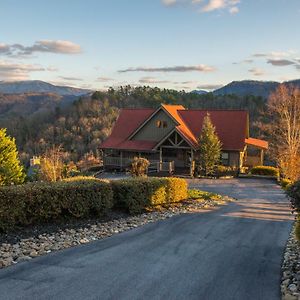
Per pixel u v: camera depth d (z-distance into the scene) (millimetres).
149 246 10516
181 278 7902
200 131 40781
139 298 6793
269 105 51562
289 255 9672
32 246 9812
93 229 12227
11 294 6805
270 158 49531
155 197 17062
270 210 18391
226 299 6844
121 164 39250
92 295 6859
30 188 11297
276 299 6891
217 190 27750
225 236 12102
